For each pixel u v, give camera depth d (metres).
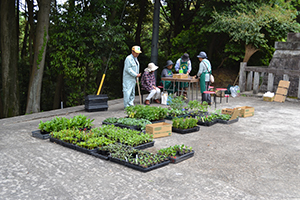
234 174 4.15
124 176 4.00
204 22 17.34
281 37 14.66
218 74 17.62
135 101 11.14
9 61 13.75
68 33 13.49
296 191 3.63
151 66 10.13
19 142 5.68
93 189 3.57
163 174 4.09
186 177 4.00
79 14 14.08
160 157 4.55
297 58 12.43
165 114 7.61
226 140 5.97
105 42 14.64
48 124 6.17
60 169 4.23
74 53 14.36
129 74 9.16
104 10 14.10
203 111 8.46
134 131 5.86
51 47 16.92
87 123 6.58
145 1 22.05
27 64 20.94
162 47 28.73
